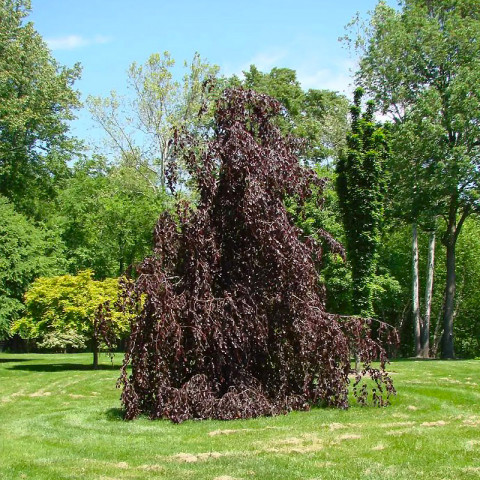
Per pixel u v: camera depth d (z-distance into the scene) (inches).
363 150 668.1
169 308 331.0
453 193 909.2
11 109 946.7
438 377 546.0
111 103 1099.9
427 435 257.8
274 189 366.6
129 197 1103.6
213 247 351.3
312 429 287.4
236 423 311.9
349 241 672.4
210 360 347.6
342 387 360.2
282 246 352.8
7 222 815.1
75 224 1131.3
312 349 354.6
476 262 1208.2
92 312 650.8
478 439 247.4
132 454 239.9
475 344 1277.1
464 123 852.0
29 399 454.9
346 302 816.9
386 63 945.5
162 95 1043.9
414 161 898.1
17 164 1079.6
